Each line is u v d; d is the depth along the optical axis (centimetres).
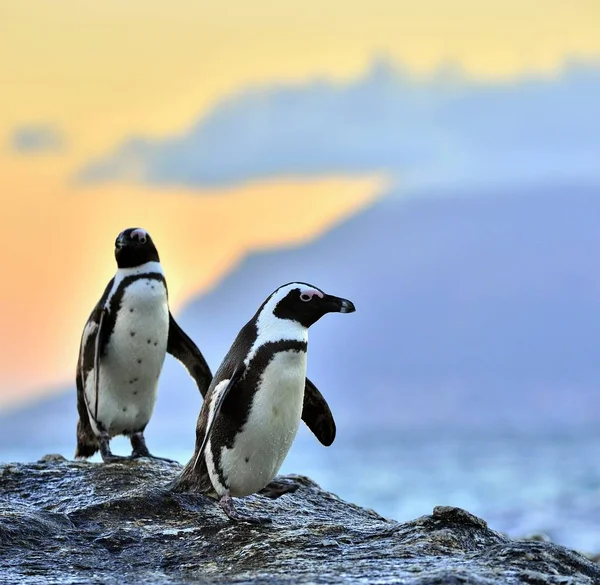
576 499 9981
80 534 2719
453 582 2166
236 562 2486
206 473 2869
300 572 2323
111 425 3669
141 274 3569
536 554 2405
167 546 2638
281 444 2748
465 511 2669
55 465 3406
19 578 2384
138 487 3100
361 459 19412
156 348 3612
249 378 2688
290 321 2717
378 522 2936
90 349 3634
